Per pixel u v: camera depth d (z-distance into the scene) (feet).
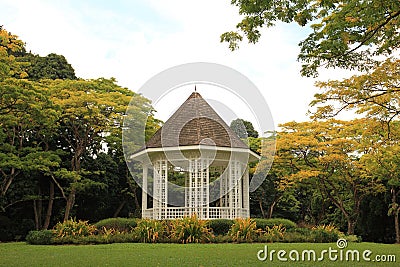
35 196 88.38
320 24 42.57
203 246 50.03
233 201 65.26
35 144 89.92
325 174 91.76
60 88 86.02
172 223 59.00
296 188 112.37
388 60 49.75
